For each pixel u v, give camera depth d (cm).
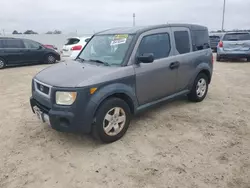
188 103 537
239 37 1209
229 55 1221
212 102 546
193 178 278
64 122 327
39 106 363
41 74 384
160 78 423
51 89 327
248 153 328
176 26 470
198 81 526
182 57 465
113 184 272
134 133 393
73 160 321
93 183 274
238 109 498
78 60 444
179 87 475
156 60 416
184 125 420
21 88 726
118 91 351
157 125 422
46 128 419
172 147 347
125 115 373
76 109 316
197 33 515
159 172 291
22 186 271
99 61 404
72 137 384
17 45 1196
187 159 316
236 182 270
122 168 301
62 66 409
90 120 327
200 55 512
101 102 338
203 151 335
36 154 336
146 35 407
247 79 798
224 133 388
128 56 378
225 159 314
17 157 329
